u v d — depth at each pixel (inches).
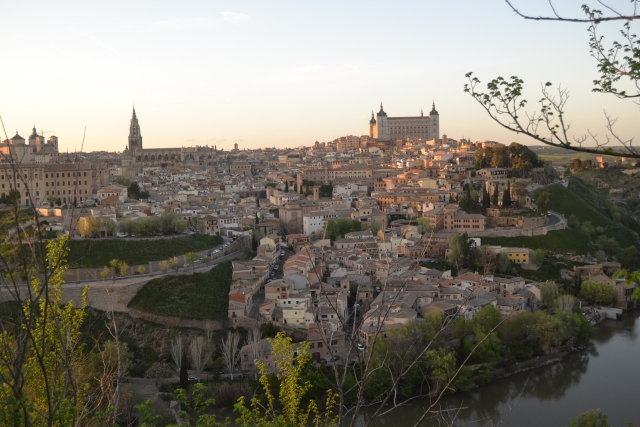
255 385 6643.7
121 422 4808.1
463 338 7672.2
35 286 2123.5
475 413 6151.6
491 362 7391.7
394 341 6633.9
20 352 1467.8
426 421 5910.4
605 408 6235.2
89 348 7514.8
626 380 6953.7
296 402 2444.6
